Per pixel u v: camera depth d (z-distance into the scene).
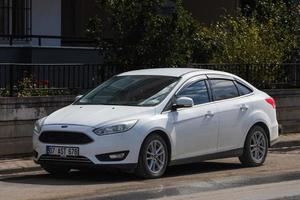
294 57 18.98
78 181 10.48
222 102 11.67
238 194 9.38
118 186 9.92
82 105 11.02
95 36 14.99
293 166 12.40
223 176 11.06
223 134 11.58
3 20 17.44
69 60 16.70
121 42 14.71
